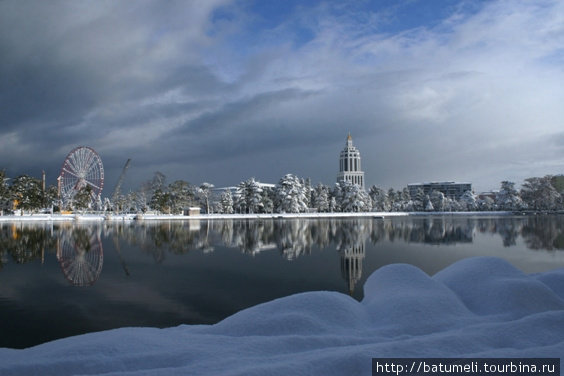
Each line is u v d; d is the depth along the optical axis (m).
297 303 5.44
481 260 6.75
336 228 43.62
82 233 37.31
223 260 18.59
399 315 5.13
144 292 11.77
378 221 62.75
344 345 4.32
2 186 78.25
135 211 106.56
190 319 8.96
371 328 4.97
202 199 101.62
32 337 7.81
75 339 4.75
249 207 93.75
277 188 95.25
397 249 22.69
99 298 11.04
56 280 13.81
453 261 17.80
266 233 36.44
